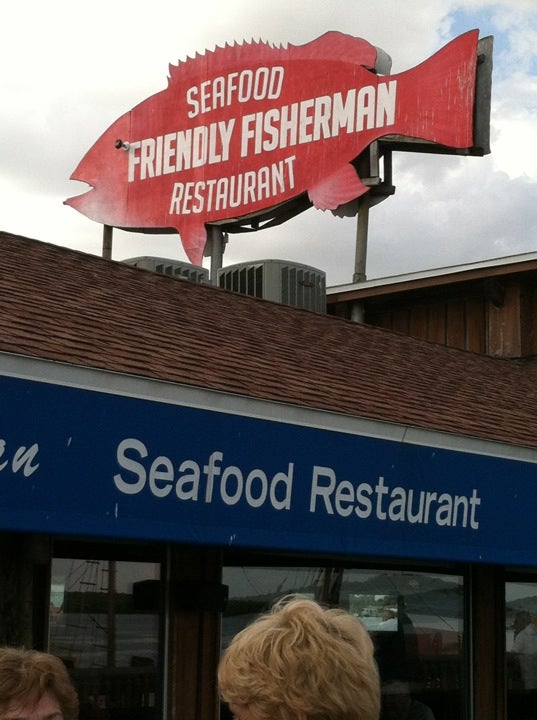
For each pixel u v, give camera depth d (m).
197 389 3.95
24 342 3.77
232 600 4.91
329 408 4.59
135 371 3.93
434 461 4.83
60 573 4.33
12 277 5.37
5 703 2.06
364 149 11.12
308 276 9.39
